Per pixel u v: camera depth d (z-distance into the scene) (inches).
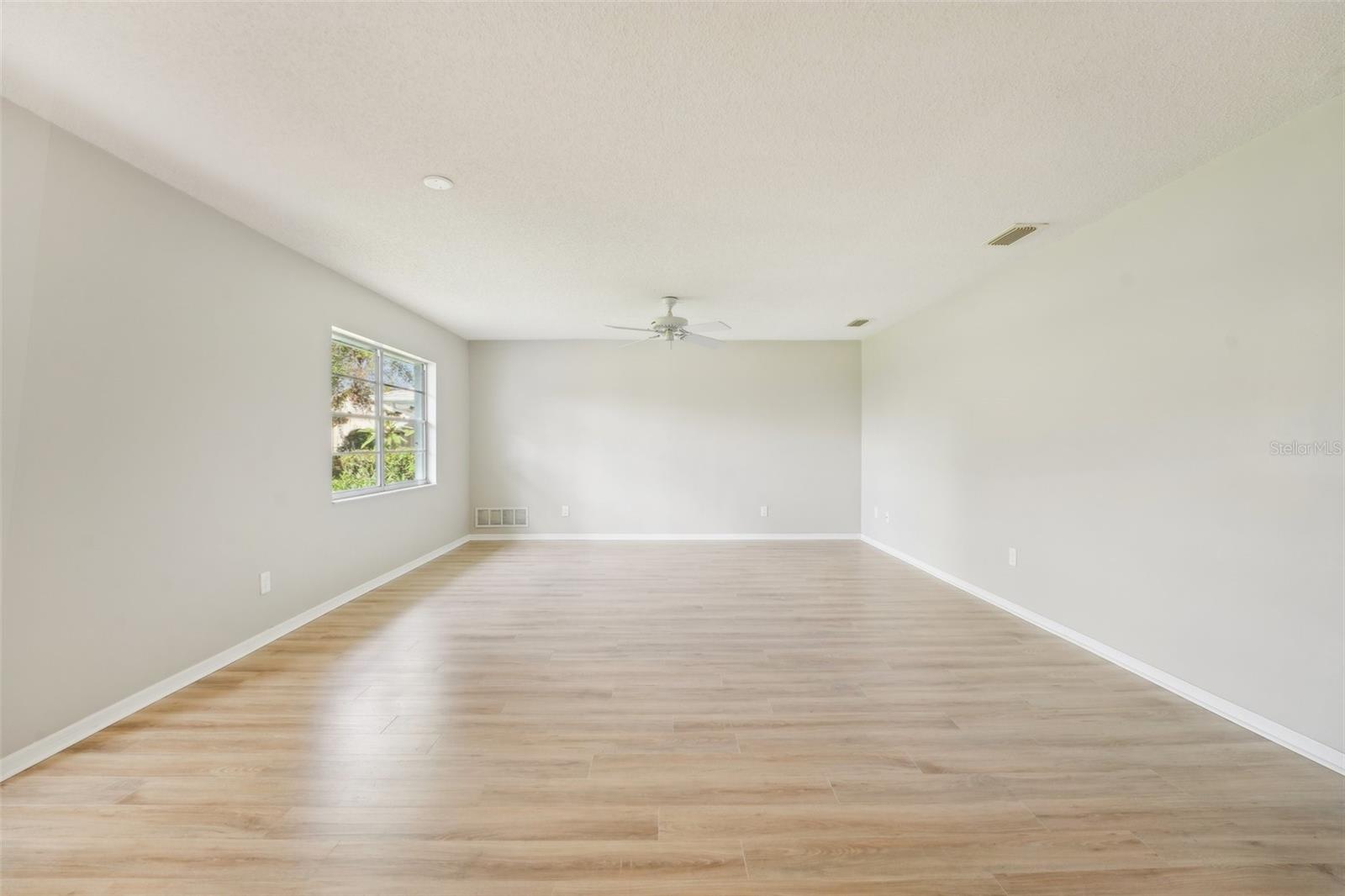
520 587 179.6
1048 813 68.7
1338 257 78.0
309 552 145.0
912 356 215.8
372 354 187.2
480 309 203.0
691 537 269.6
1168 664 104.5
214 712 94.9
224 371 116.6
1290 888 56.9
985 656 121.1
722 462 270.2
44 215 82.3
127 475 95.1
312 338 146.3
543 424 267.4
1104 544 119.8
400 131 86.5
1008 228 125.8
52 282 83.3
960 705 97.8
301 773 76.9
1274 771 77.5
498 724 91.0
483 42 67.0
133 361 96.3
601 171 99.2
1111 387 117.6
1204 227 97.1
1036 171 99.7
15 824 66.1
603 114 82.4
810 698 100.5
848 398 271.6
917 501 211.0
